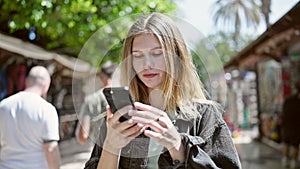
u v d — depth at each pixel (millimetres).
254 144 13930
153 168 1501
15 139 3100
